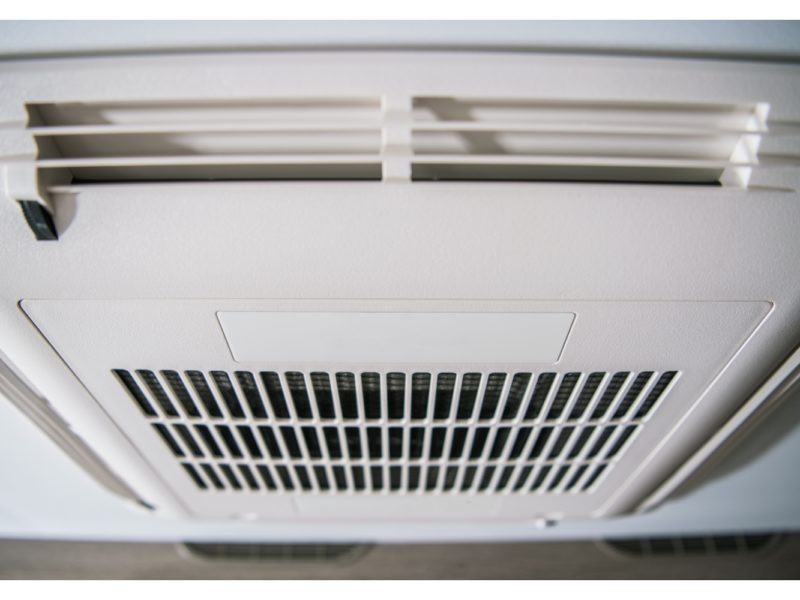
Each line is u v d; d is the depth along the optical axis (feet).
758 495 2.35
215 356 1.32
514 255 1.09
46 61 0.95
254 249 1.07
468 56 0.96
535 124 0.96
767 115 0.99
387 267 1.10
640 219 1.05
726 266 1.12
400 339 1.26
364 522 2.45
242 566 3.59
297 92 0.96
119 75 0.95
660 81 0.96
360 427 1.63
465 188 1.00
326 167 1.06
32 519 2.64
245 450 1.75
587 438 1.71
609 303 1.18
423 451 1.76
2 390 1.48
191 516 2.36
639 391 1.48
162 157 0.94
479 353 1.30
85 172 1.05
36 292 1.15
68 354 1.33
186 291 1.15
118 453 1.80
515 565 3.57
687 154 1.06
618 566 3.55
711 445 1.75
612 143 1.05
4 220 1.03
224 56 0.96
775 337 1.28
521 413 1.54
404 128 0.96
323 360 1.33
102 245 1.07
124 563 3.61
